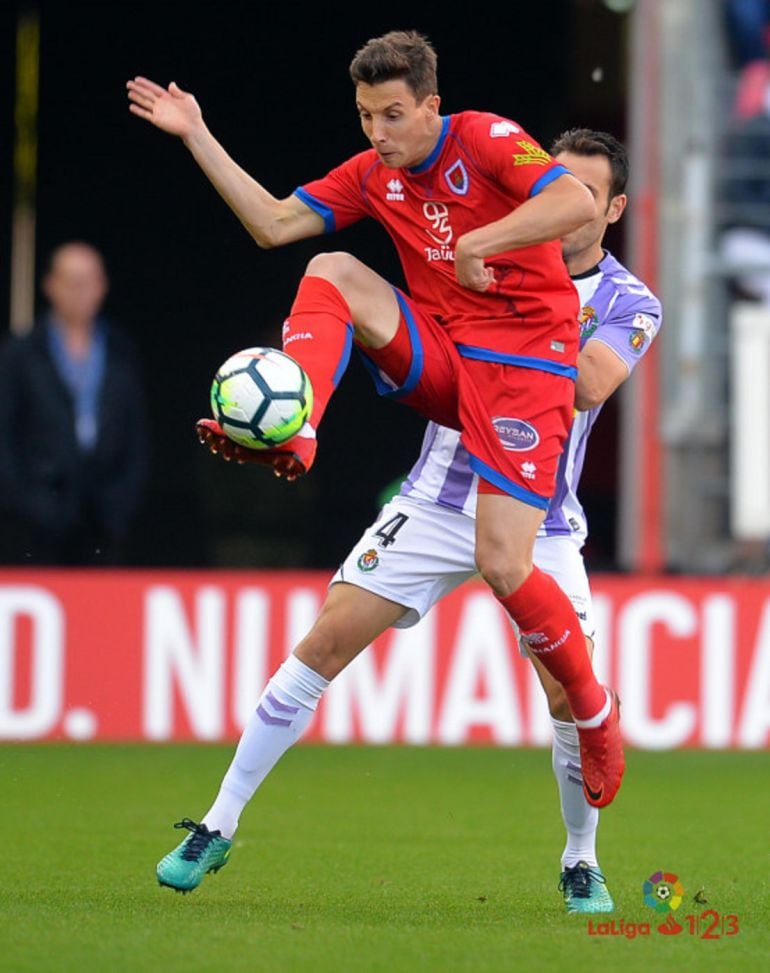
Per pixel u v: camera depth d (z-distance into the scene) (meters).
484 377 17.86
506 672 35.59
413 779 32.19
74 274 40.53
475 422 17.80
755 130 41.81
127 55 47.72
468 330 18.08
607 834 25.78
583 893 18.59
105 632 35.44
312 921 17.36
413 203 18.30
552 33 47.56
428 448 19.25
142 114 18.88
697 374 41.56
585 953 15.66
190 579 35.50
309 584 35.56
